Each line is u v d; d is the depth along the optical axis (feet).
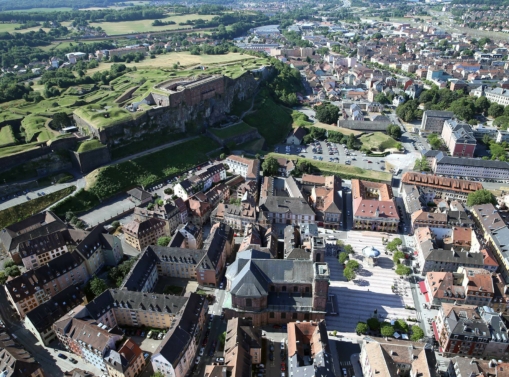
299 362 499.10
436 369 483.10
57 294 593.42
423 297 654.94
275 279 608.60
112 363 492.95
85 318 554.46
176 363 486.79
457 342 538.88
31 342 567.59
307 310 591.37
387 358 494.59
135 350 511.40
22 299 595.88
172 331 512.22
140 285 625.00
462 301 615.98
